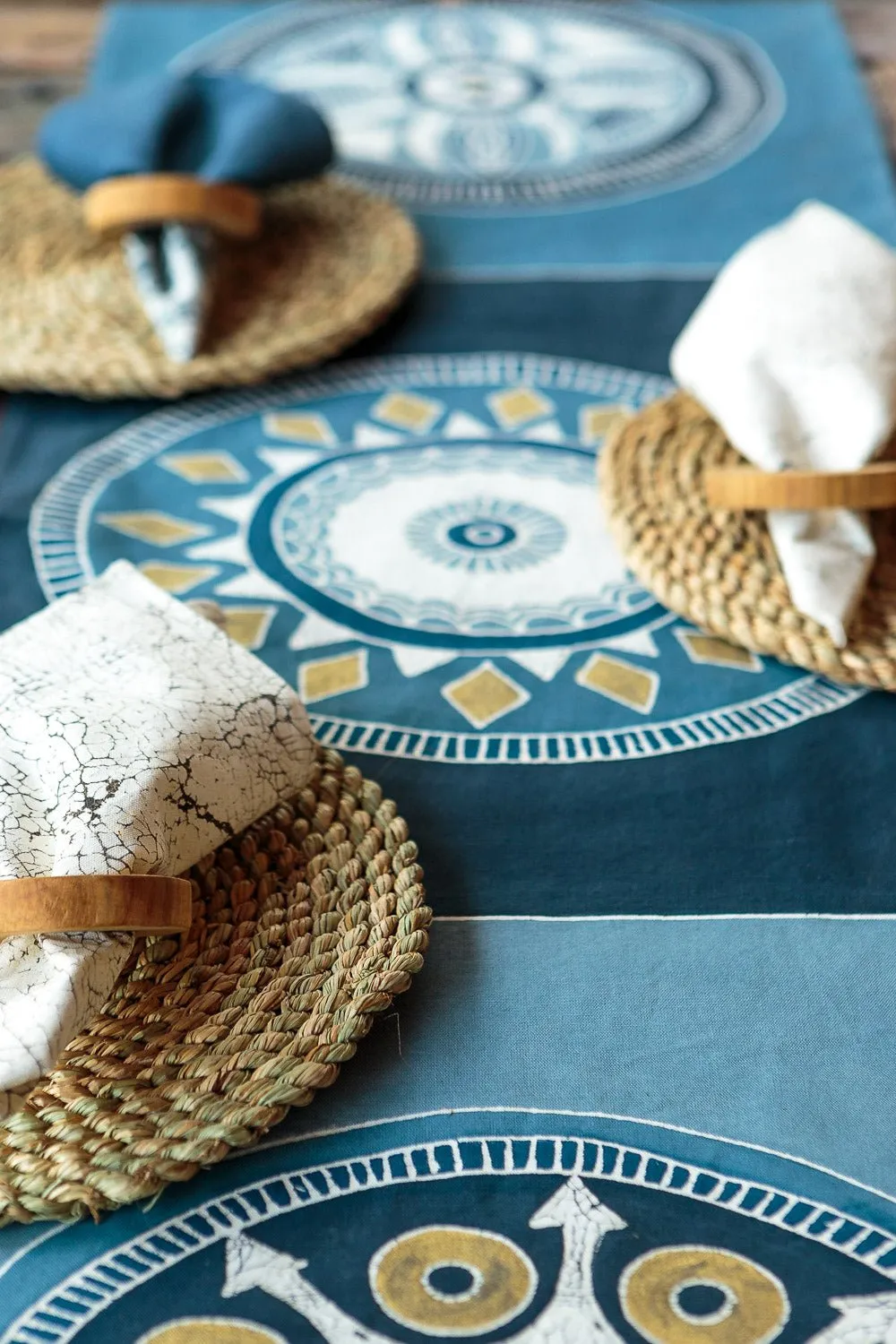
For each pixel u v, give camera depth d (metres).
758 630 0.82
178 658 0.75
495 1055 0.73
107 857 0.71
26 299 0.96
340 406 0.93
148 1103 0.71
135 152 0.96
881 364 0.83
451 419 0.93
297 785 0.76
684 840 0.78
